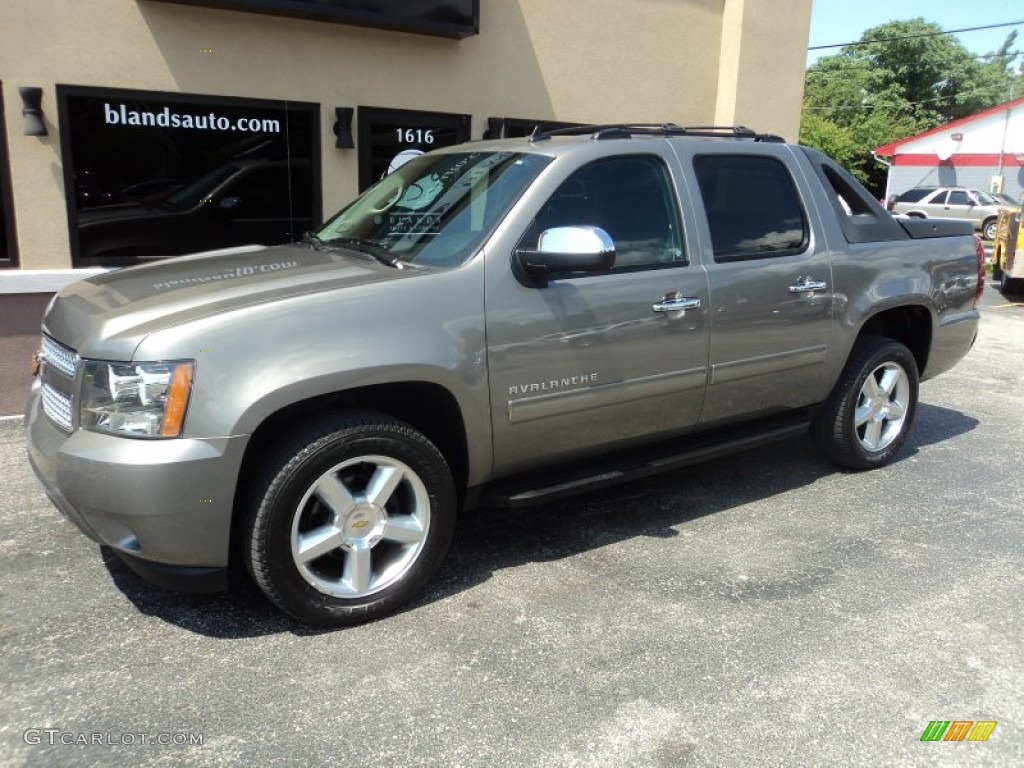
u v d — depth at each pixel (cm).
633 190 392
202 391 290
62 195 641
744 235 426
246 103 702
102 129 650
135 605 346
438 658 312
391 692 292
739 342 419
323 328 308
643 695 292
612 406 382
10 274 620
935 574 384
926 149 3834
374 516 331
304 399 307
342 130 739
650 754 264
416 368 322
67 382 315
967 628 339
